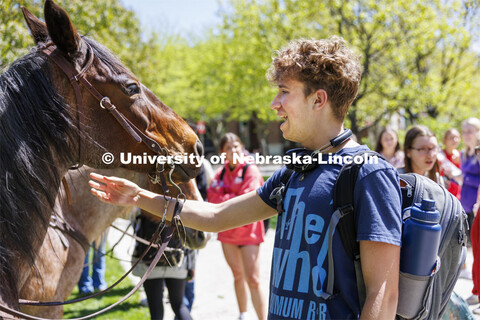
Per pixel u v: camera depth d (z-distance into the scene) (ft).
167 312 15.90
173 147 7.07
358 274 4.79
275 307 5.11
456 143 18.90
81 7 19.67
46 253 8.01
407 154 12.12
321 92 5.06
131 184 6.25
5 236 5.46
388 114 48.49
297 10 44.09
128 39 30.81
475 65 52.75
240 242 13.23
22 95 5.61
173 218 6.22
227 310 15.89
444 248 5.31
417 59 43.75
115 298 17.69
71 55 6.00
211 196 14.28
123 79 6.39
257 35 45.80
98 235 9.93
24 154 5.50
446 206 5.37
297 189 5.21
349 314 4.72
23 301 6.25
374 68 45.52
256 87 61.31
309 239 4.88
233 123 117.08
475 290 10.45
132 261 11.42
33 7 15.89
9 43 13.79
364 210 4.61
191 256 11.53
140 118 6.55
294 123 5.20
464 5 43.29
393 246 4.55
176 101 83.66
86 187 9.34
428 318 5.40
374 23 40.73
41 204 5.71
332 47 5.13
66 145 5.89
